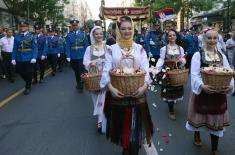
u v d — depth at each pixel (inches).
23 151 218.1
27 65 411.5
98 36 258.5
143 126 173.8
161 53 296.5
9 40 510.0
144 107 173.2
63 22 1467.8
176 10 1099.3
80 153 211.8
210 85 179.0
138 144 174.4
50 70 671.1
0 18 1093.1
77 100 362.9
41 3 1070.4
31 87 459.8
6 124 278.5
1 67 546.6
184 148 217.0
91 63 256.5
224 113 193.0
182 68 295.7
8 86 473.1
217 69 178.9
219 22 1087.6
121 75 159.0
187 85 436.1
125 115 171.9
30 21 1099.9
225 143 225.6
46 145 227.3
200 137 236.1
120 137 173.8
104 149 217.0
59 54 601.9
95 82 240.4
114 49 173.0
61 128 263.3
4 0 1019.3
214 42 192.1
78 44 424.2
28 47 410.9
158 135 242.2
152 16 1104.8
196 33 559.2
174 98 280.7
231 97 371.9
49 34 592.7
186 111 309.3
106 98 180.1
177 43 303.0
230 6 892.6
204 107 193.3
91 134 246.7
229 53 523.2
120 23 173.8
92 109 320.5
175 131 251.1
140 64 174.4
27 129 263.3
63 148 221.0
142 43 571.8
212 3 1060.5
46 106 338.0
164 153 209.2
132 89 161.9
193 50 553.9
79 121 281.0
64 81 511.2
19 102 360.8
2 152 217.3
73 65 428.1
